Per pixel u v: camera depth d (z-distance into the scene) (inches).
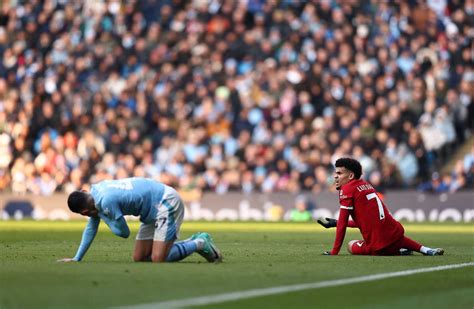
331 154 3385.8
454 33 3754.9
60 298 753.6
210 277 930.7
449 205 3070.9
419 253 1368.1
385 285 885.8
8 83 3907.5
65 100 3777.1
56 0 4106.8
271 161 3408.0
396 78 3592.5
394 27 3767.2
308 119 3570.4
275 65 3764.8
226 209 3184.1
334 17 3814.0
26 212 3287.4
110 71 3870.6
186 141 3558.1
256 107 3631.9
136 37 3988.7
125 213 1061.8
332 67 3656.5
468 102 3491.6
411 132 3368.6
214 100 3683.6
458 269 1069.1
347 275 975.6
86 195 1051.9
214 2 4020.7
